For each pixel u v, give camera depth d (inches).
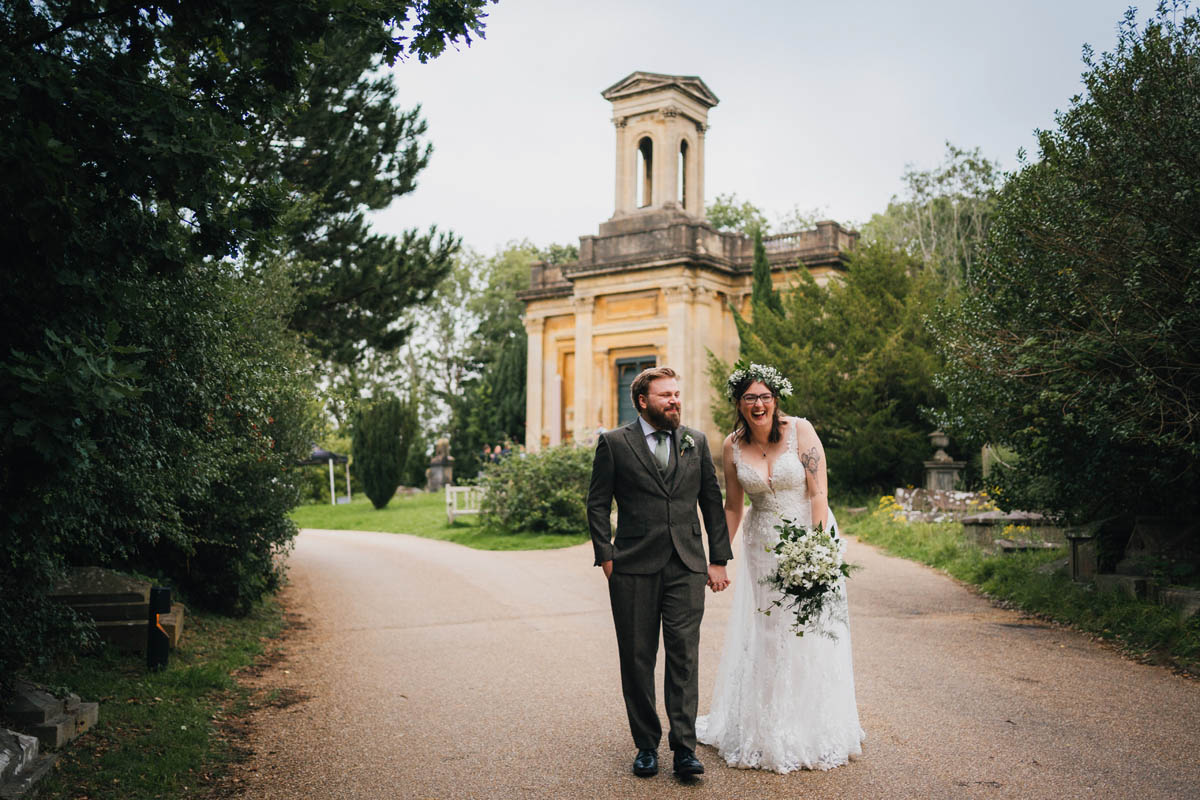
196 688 277.3
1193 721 228.5
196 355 256.7
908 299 861.8
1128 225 332.2
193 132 165.5
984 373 376.5
